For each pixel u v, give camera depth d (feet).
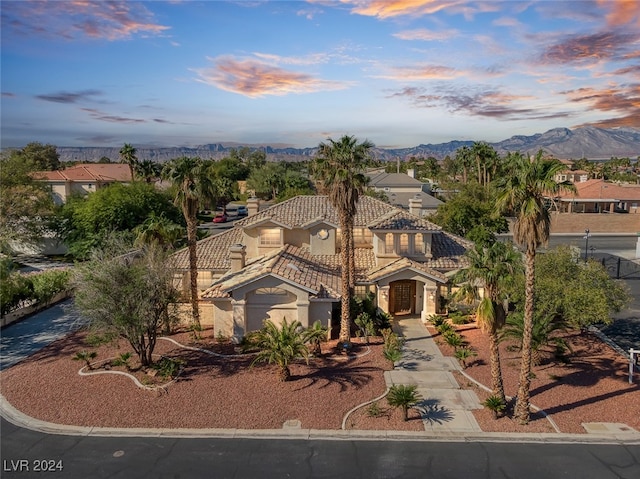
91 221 155.84
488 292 61.62
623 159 542.98
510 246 64.13
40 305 108.99
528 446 55.06
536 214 53.78
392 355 75.25
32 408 63.72
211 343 87.30
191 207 91.35
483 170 284.41
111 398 66.33
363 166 81.56
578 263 87.10
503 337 75.00
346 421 60.34
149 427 59.36
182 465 51.83
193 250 92.53
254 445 55.47
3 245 131.13
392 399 60.70
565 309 76.18
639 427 58.29
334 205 82.28
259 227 106.32
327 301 86.99
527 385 58.95
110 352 82.79
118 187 172.04
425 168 481.05
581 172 405.39
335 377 72.43
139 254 86.69
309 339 77.10
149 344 76.48
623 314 104.99
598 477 49.34
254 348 80.12
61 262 160.15
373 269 102.68
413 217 105.09
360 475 49.90
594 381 70.79
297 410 62.95
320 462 52.24
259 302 87.40
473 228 149.69
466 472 50.29
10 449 54.95
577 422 59.72
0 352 83.56
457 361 78.28
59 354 82.23
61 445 55.72
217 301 88.38
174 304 83.97
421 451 54.13
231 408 63.52
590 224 229.04
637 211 252.01
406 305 104.06
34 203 158.40
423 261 102.94
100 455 53.67
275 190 372.79
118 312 71.10
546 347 82.79
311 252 107.45
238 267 95.14
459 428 58.59
